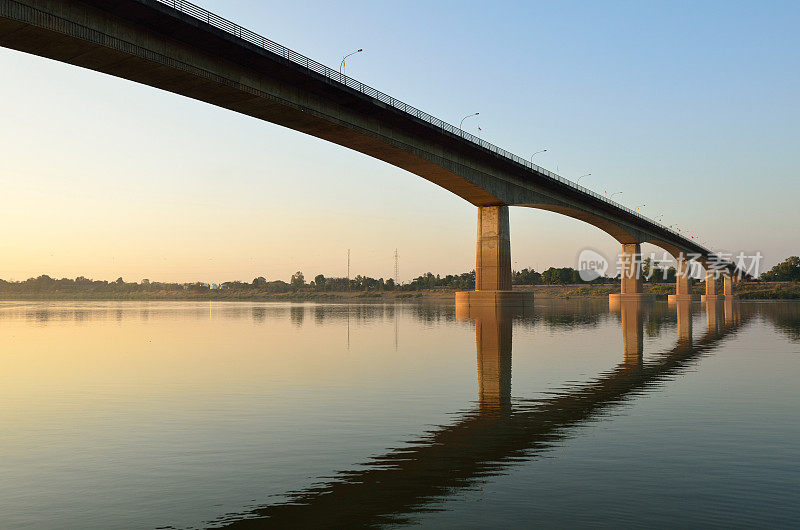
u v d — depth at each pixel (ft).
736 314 264.31
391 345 122.72
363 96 181.06
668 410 57.47
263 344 126.21
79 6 119.14
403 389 69.77
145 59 131.54
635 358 99.71
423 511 32.17
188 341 134.31
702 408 58.44
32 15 111.55
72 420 54.08
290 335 150.51
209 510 32.58
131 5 121.08
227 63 149.59
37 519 31.50
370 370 85.66
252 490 35.65
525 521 30.68
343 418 54.60
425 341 131.34
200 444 45.88
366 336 146.00
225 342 131.34
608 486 35.78
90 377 79.56
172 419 54.34
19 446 45.44
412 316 251.80
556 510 32.14
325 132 192.24
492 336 144.36
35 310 372.79
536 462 40.65
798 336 144.36
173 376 80.23
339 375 80.74
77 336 150.71
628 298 435.53
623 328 171.42
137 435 48.62
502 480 37.01
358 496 34.53
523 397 64.64
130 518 31.58
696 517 31.09
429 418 54.49
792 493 34.45
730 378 77.66
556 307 360.28
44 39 119.24
